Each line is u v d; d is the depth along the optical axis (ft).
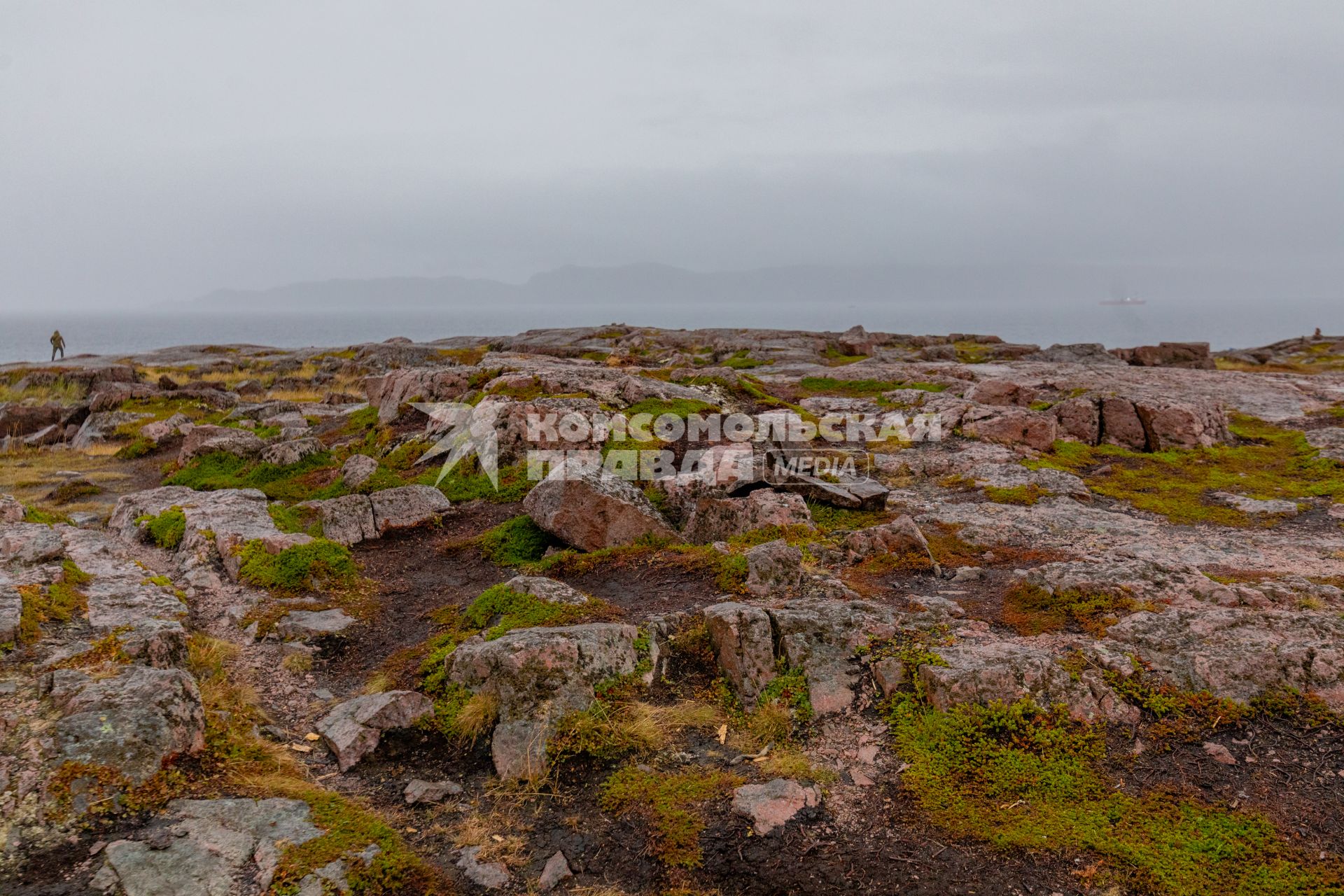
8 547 28.25
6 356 427.33
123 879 15.42
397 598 33.19
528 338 171.53
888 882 17.51
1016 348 144.36
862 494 42.91
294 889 15.75
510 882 17.56
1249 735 21.42
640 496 39.04
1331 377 98.84
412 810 19.70
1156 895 17.01
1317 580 32.37
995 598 30.37
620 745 21.65
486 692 22.79
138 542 38.32
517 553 37.37
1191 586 28.53
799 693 23.50
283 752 21.27
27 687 20.29
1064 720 21.94
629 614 28.22
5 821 16.40
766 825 18.84
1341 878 17.06
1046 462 55.47
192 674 24.16
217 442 59.00
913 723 22.33
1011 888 17.30
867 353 142.72
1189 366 130.52
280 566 33.04
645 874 17.85
